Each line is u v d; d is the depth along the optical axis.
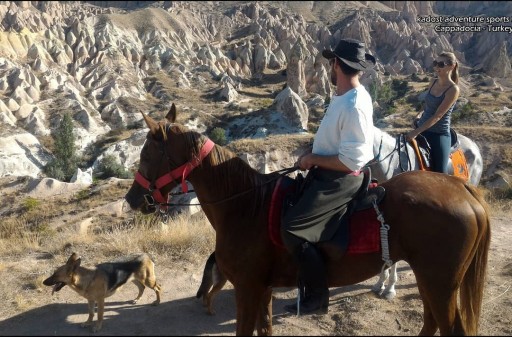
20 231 14.30
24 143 65.44
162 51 117.69
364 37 146.25
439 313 4.31
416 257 4.29
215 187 4.63
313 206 4.26
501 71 112.00
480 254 4.43
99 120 76.62
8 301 6.66
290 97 74.69
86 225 18.69
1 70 86.88
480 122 57.91
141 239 8.93
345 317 6.11
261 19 157.00
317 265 4.22
